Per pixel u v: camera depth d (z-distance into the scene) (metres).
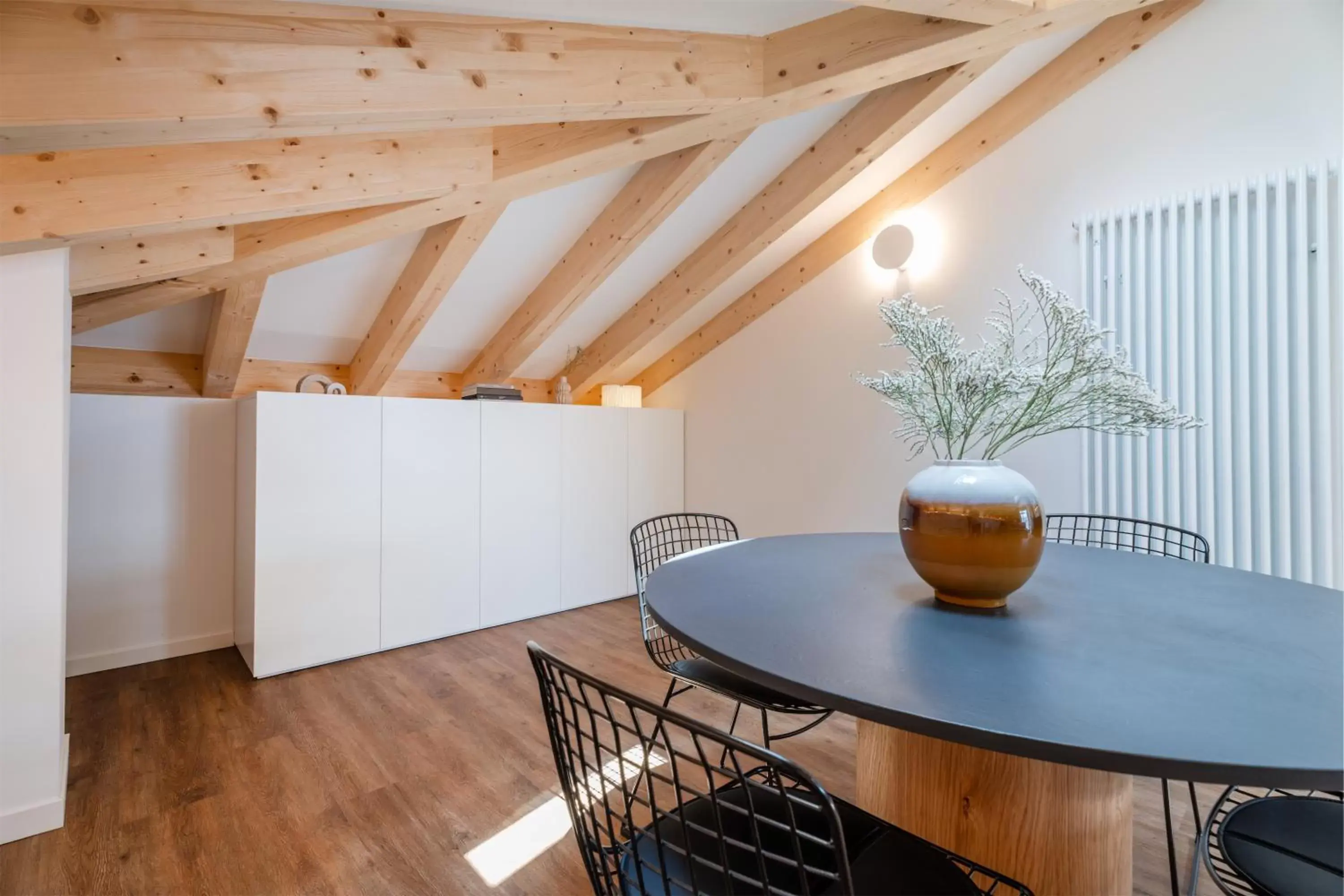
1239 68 2.31
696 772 2.08
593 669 2.98
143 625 3.04
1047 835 1.16
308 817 1.81
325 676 2.86
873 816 1.00
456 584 3.46
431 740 2.26
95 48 1.26
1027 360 1.37
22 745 1.71
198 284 2.46
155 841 1.69
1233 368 2.27
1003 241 2.94
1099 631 1.05
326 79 1.50
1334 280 2.10
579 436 4.02
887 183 3.34
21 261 1.71
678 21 1.95
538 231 3.05
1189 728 0.70
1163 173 2.48
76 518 2.88
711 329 4.34
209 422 3.22
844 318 3.60
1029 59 2.68
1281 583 1.39
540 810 1.85
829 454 3.69
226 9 1.38
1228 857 0.94
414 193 2.12
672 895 0.86
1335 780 0.61
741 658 0.93
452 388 4.33
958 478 1.19
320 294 3.10
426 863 1.62
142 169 1.73
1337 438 2.08
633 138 2.29
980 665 0.90
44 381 1.74
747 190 3.16
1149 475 2.48
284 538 2.88
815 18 2.11
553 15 1.77
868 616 1.15
